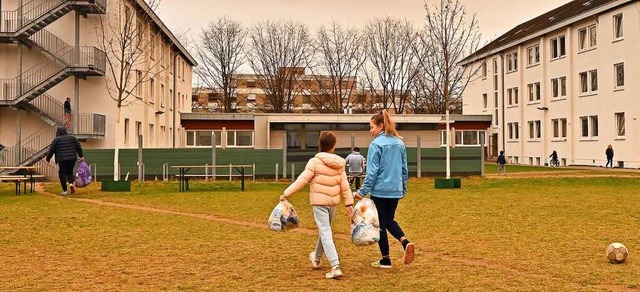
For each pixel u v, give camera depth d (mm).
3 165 31516
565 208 16953
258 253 10008
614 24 44656
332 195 8195
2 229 12977
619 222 13797
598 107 46500
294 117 43188
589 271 8391
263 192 23969
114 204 18688
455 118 47875
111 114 32969
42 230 12828
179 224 13773
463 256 9688
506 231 12391
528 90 57188
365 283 7789
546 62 53719
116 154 26516
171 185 26734
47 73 32688
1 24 32125
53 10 31312
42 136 32781
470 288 7469
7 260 9547
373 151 8367
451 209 16766
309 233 12344
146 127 39656
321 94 78562
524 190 24875
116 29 32375
